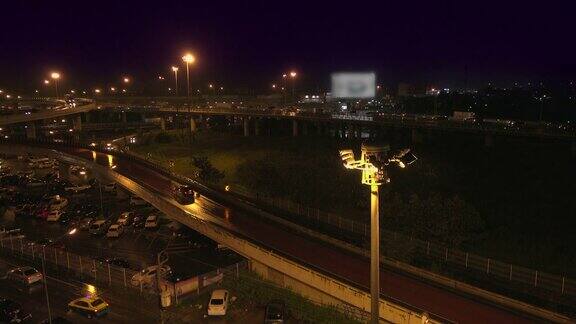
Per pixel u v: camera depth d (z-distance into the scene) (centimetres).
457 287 3275
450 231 4031
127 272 3834
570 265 3731
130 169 7225
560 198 5194
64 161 8106
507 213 4875
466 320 2847
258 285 3475
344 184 5694
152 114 14662
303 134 11019
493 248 4094
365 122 9212
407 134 9338
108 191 6962
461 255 3759
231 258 4416
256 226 4603
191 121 12106
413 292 3219
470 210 4156
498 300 3073
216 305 3191
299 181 5859
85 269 3903
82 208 6147
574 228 4400
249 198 5684
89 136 13438
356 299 2998
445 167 6612
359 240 4312
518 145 7619
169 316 3228
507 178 6031
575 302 3133
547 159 6675
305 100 17600
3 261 4266
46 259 4197
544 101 11994
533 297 3266
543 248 4034
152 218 5366
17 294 3628
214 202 5469
